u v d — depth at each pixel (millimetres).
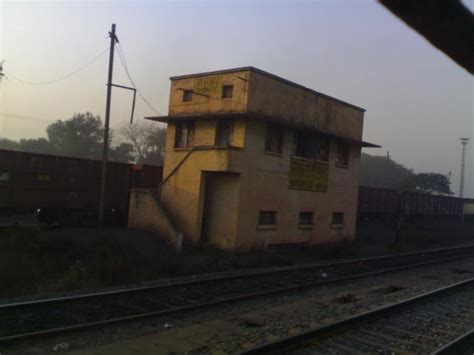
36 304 9117
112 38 20156
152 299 10602
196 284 12305
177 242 18234
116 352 7105
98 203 21469
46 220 19641
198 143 20062
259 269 15867
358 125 25484
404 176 104125
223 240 18750
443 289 12562
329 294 12539
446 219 50219
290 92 20516
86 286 11930
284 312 10234
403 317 9703
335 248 21828
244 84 18406
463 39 1302
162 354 7133
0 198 18172
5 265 12398
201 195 19109
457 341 7680
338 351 7266
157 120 21406
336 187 24156
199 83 20234
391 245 26359
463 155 63469
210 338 8016
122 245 16422
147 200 20344
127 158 74312
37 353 6898
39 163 19297
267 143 19938
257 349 6738
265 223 20000
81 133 72188
